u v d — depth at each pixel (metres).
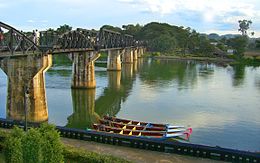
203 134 45.22
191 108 60.72
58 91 74.31
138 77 103.19
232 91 79.56
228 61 174.12
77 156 27.84
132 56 157.38
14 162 22.16
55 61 146.12
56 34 55.34
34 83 47.22
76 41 64.44
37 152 22.19
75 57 77.06
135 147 32.34
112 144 33.19
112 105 62.94
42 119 48.97
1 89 73.25
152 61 170.38
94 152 29.86
